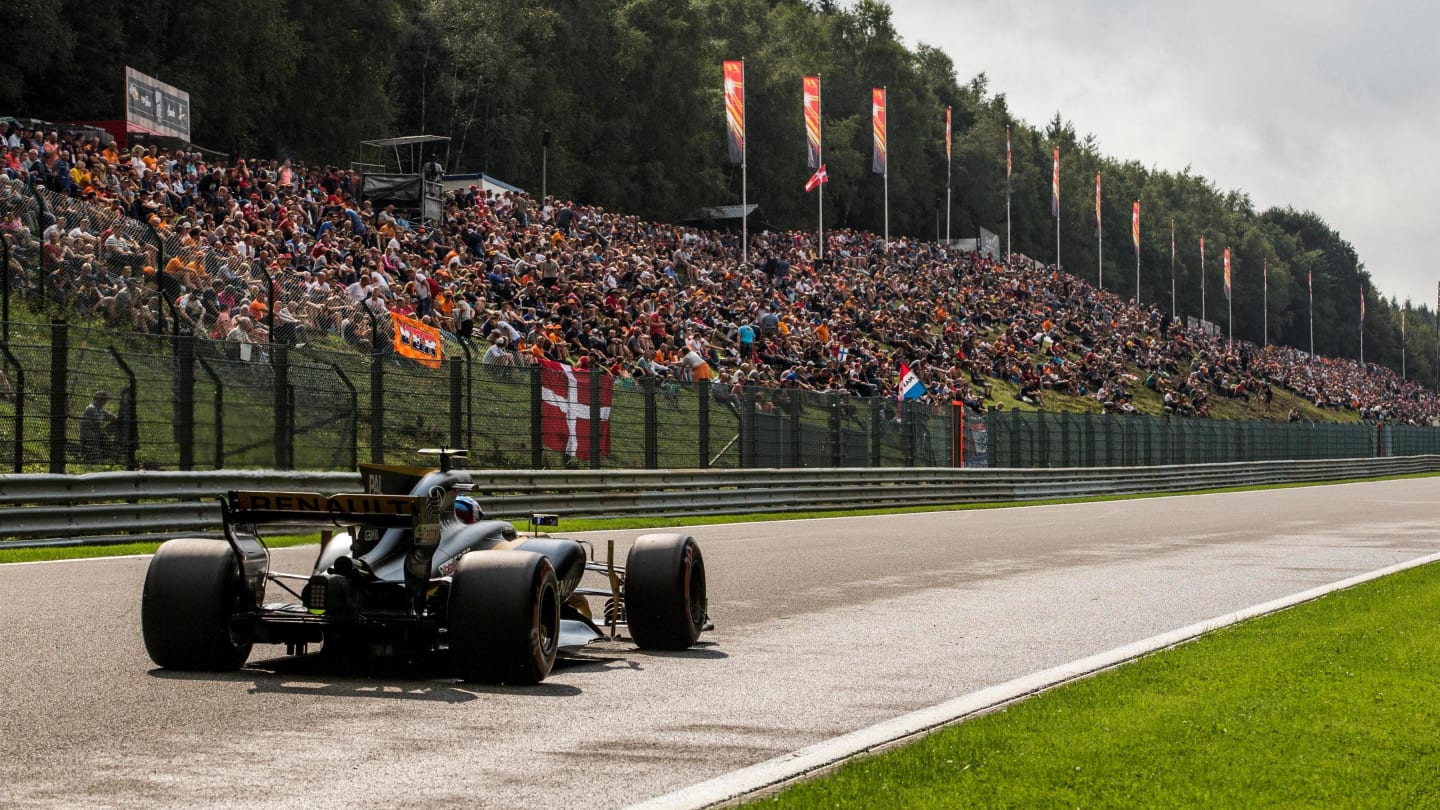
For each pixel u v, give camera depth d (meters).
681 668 13.60
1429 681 12.58
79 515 24.59
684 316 57.78
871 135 170.12
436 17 112.62
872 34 175.62
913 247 116.88
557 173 118.00
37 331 28.20
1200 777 8.88
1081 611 18.83
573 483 34.97
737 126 79.06
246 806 8.15
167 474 26.14
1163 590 21.62
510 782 8.87
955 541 30.97
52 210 30.81
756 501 41.53
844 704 11.90
